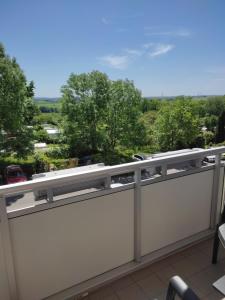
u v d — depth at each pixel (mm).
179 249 1833
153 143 23094
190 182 1824
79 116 18109
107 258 1516
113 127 19188
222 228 1474
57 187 1192
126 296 1419
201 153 1763
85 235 1378
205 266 1682
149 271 1628
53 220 1238
